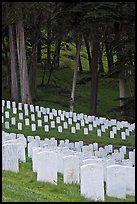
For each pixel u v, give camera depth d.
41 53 75.44
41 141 22.52
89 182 14.38
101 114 51.97
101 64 67.38
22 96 43.91
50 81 65.62
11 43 47.41
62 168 17.23
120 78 38.72
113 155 22.77
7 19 30.20
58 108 54.09
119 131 34.41
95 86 47.38
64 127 33.44
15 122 33.06
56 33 37.78
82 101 58.62
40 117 35.34
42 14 39.31
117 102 58.84
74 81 44.25
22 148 18.75
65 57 79.06
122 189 14.97
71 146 24.69
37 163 15.81
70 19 30.28
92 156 19.77
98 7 28.20
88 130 33.75
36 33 48.97
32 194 13.84
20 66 44.22
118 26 31.48
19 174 16.17
